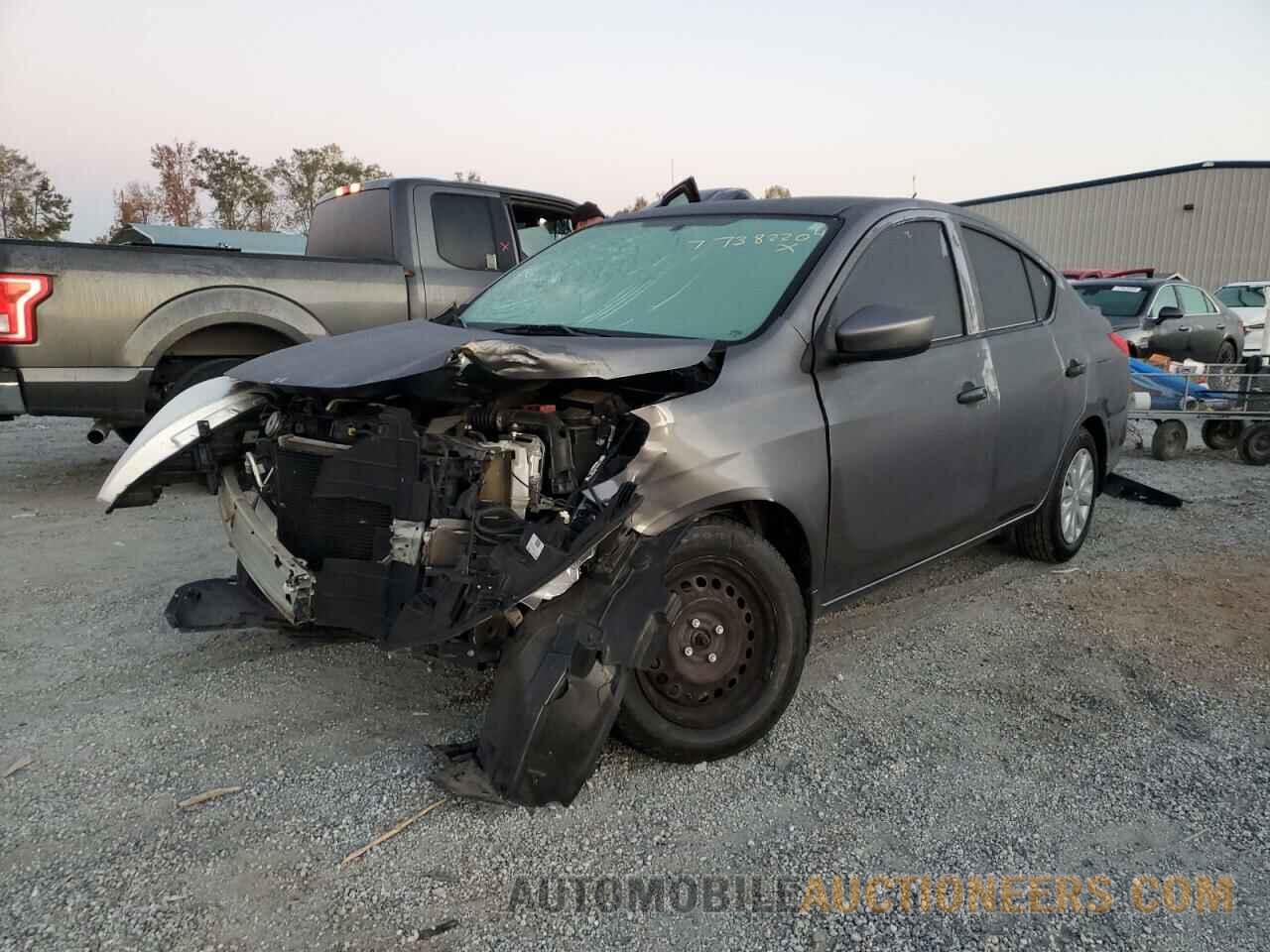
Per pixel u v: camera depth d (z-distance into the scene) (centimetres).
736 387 308
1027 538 503
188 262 597
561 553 259
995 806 281
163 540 538
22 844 253
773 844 260
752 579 301
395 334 362
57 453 813
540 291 410
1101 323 551
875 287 366
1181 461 866
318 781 285
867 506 345
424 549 280
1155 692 359
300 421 328
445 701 340
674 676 291
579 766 254
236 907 229
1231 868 254
